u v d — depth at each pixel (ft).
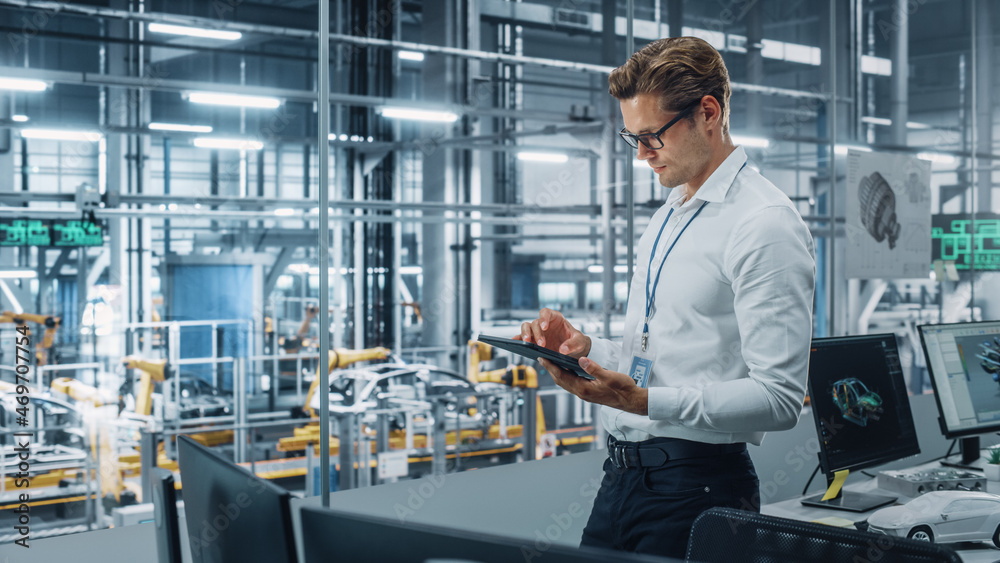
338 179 25.85
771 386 3.84
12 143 30.81
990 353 7.79
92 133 22.57
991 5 17.95
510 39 29.63
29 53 31.17
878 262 11.41
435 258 27.37
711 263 4.22
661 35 25.62
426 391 22.63
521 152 26.35
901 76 23.09
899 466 9.35
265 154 39.83
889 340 6.99
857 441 6.49
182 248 33.60
